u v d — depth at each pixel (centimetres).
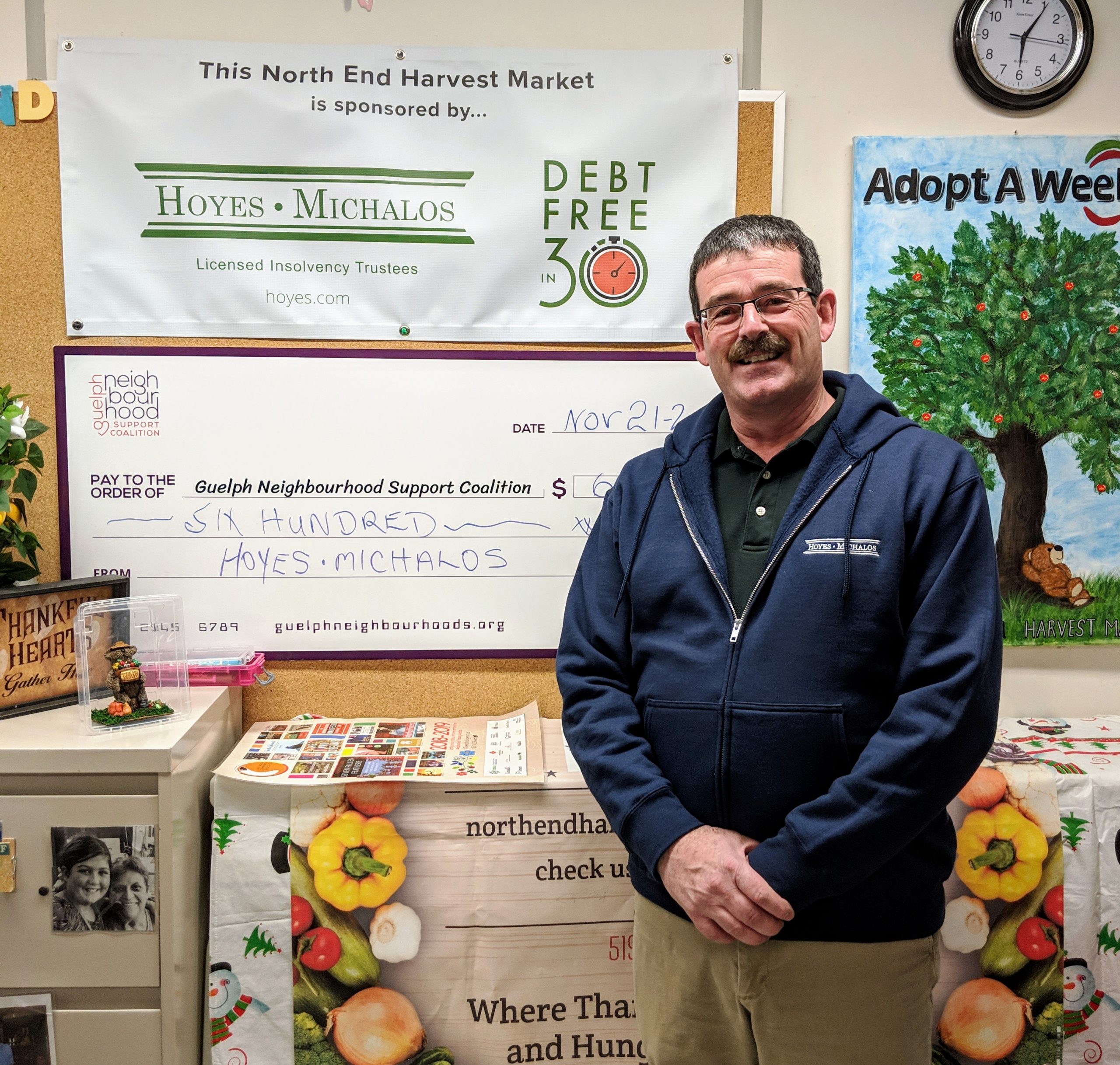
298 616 154
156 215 147
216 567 152
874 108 154
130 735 123
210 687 146
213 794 129
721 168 150
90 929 121
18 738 122
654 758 104
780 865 90
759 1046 100
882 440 101
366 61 146
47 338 149
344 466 152
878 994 97
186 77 145
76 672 140
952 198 153
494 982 133
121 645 130
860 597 95
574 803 133
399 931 132
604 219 150
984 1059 132
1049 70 152
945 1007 133
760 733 96
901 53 153
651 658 106
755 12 151
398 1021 132
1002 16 151
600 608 113
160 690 139
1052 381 155
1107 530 156
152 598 143
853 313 155
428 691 156
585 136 149
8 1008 121
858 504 98
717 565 103
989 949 132
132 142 146
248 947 130
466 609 155
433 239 150
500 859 133
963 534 93
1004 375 155
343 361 151
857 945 96
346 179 148
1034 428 156
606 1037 135
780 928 92
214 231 148
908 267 154
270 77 146
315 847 130
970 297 154
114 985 121
